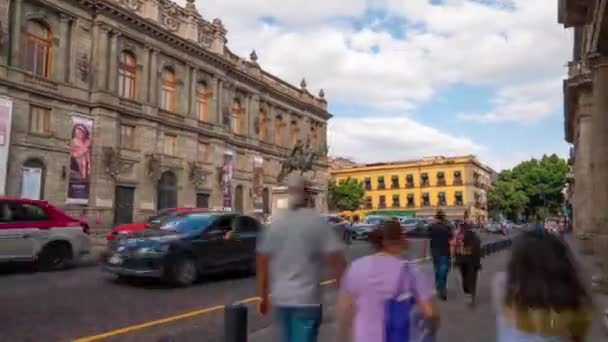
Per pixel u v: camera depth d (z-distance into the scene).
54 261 14.57
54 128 31.06
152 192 36.84
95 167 32.88
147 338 7.43
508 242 28.94
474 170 91.69
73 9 32.53
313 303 4.25
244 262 14.16
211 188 43.41
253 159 50.06
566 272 2.82
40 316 8.49
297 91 60.12
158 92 38.66
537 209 88.56
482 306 10.26
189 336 7.61
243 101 49.75
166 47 39.34
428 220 41.16
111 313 9.02
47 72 31.44
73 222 15.16
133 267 11.85
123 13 34.94
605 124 12.41
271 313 9.34
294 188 4.45
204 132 42.81
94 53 33.78
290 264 4.29
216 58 44.03
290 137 58.16
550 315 2.74
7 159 28.12
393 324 3.51
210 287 12.52
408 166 94.56
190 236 12.74
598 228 13.16
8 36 28.70
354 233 34.78
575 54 29.48
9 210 13.66
